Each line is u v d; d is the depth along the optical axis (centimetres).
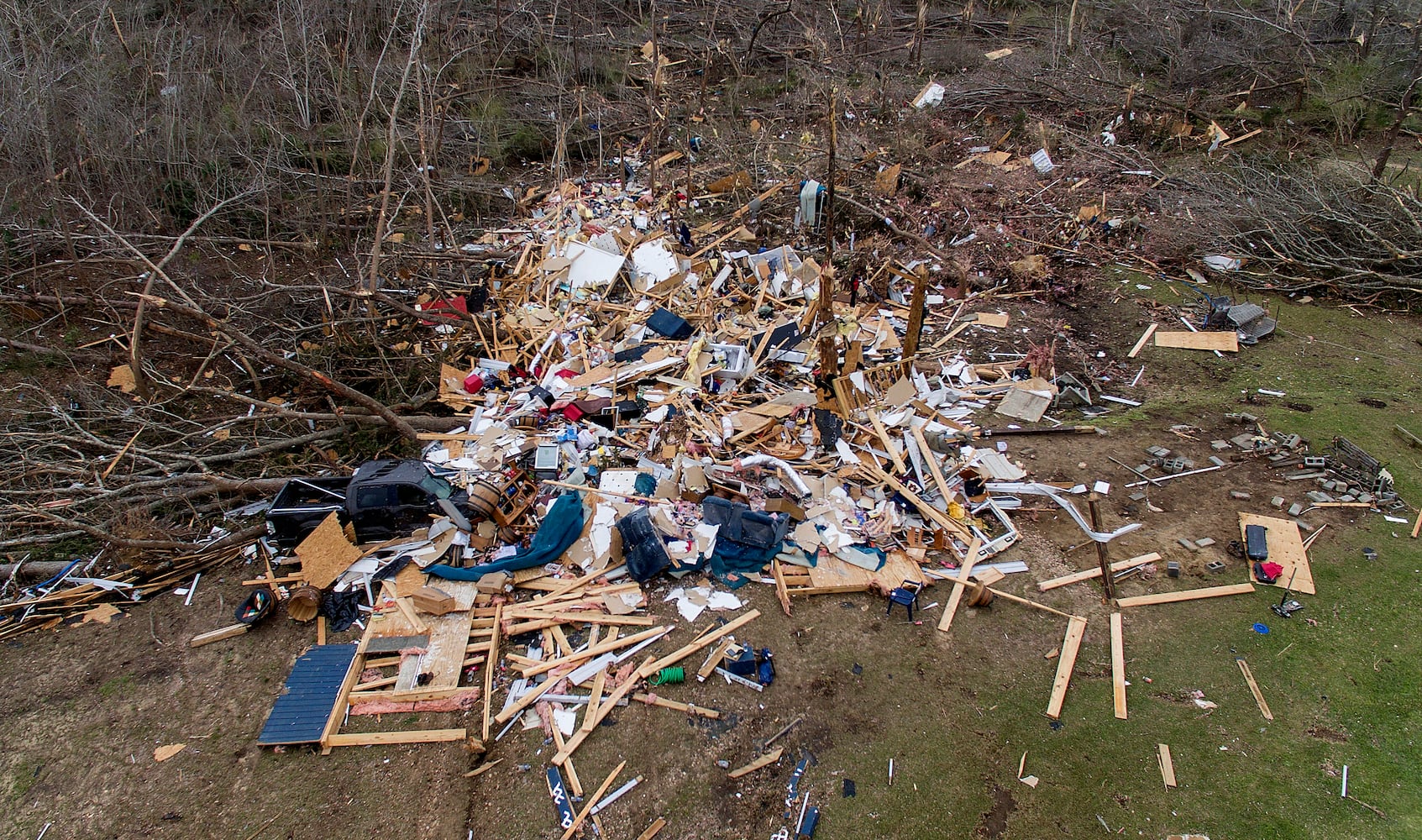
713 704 692
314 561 789
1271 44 2131
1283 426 1016
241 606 775
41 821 619
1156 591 799
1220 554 837
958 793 626
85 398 1050
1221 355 1190
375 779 644
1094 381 1141
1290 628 754
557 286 1327
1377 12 1997
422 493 828
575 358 1154
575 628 766
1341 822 600
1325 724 670
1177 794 622
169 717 694
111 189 1427
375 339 1141
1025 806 617
